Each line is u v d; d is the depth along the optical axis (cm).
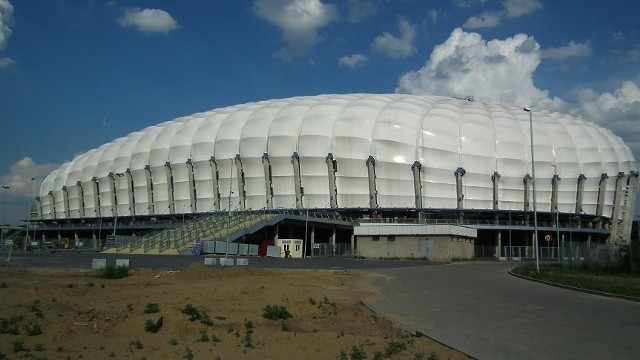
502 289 2559
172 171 9538
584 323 1603
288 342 1276
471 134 8769
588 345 1296
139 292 2161
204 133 9338
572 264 4566
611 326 1555
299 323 1516
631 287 2642
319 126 8581
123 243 7731
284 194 8638
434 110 9019
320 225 7875
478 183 8650
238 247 6625
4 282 2409
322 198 8500
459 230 6575
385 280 2988
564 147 9125
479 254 7844
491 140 8838
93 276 2972
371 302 2039
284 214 7612
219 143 9056
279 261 5322
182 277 2870
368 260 6034
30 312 1598
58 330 1356
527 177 8819
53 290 2148
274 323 1508
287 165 8619
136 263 4378
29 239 10644
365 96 9581
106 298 1981
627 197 9675
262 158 8719
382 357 1127
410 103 9119
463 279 3097
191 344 1236
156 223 9619
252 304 1836
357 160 8431
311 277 3025
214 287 2355
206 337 1286
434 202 8500
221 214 8238
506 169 8794
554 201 8931
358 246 6612
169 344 1236
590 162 9188
